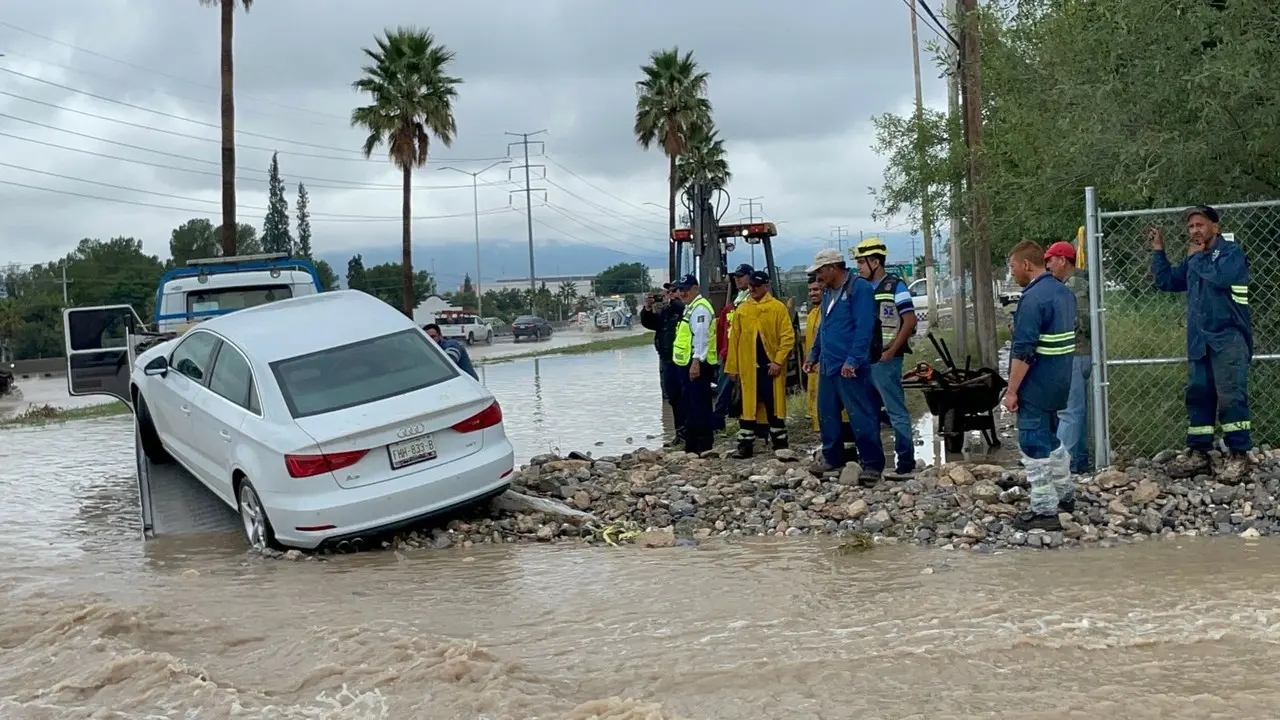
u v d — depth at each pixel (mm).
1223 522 7270
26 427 20219
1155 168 9695
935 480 8562
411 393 8414
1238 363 7898
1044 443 7379
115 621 5938
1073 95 10930
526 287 191375
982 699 4414
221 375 9094
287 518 7902
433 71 42094
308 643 5543
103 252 99250
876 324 9367
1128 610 5516
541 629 5844
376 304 9602
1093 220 8719
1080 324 9117
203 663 5426
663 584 6660
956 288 20328
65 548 8758
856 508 8117
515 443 14211
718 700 4605
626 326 73875
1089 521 7414
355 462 7934
